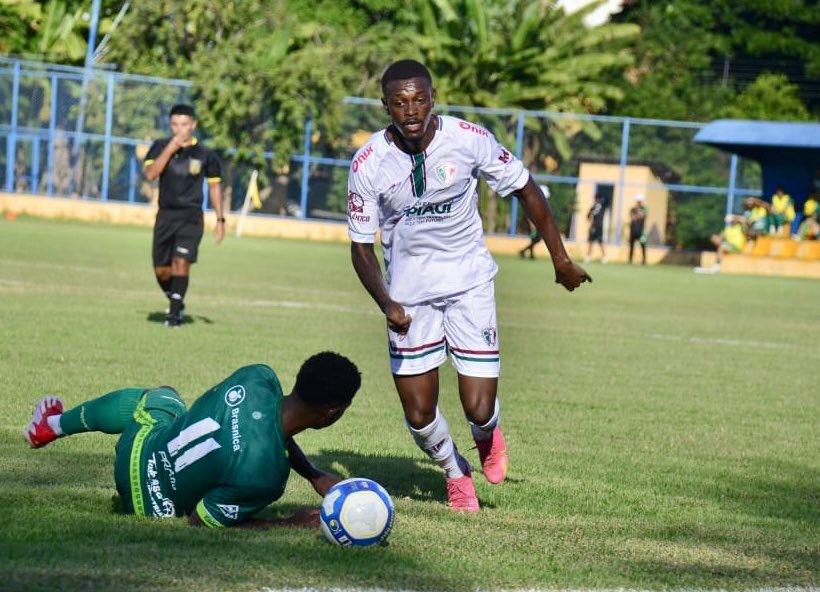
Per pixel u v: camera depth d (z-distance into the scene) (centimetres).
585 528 1497
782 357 3816
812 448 2259
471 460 2053
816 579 1288
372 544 1293
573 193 10125
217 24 10419
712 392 2950
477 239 1598
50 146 9744
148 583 1112
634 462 2019
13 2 11038
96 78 9712
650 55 13800
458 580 1190
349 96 10125
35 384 2375
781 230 9819
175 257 3509
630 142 10250
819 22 14212
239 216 9919
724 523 1583
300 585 1136
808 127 9306
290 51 11069
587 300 5716
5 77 9688
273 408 1297
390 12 12288
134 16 10344
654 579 1247
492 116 10162
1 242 6675
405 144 1520
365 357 3206
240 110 9606
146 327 3475
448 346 1603
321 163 10019
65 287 4562
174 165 3491
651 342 4034
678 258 10250
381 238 1611
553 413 2503
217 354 3005
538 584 1199
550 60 11938
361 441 2066
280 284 5456
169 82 9706
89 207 9706
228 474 1288
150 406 1403
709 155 10244
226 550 1238
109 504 1434
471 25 11988
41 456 1745
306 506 1516
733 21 14375
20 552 1192
